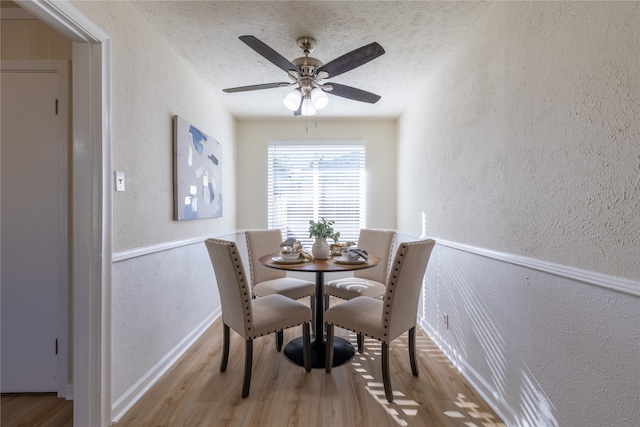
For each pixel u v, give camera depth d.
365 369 2.11
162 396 1.80
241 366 2.16
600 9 1.05
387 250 2.88
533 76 1.38
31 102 1.79
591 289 1.10
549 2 1.28
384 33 2.01
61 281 1.81
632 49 0.95
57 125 1.79
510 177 1.55
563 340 1.22
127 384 1.71
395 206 3.97
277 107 3.52
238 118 3.91
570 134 1.18
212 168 2.99
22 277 1.81
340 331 2.79
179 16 1.85
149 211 1.94
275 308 1.99
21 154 1.79
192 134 2.52
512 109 1.54
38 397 1.81
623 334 0.99
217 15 1.84
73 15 1.29
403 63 2.42
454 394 1.82
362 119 3.95
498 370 1.65
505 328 1.59
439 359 2.25
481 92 1.83
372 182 3.99
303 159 4.02
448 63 2.32
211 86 2.91
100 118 1.47
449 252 2.27
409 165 3.36
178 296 2.33
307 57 2.05
